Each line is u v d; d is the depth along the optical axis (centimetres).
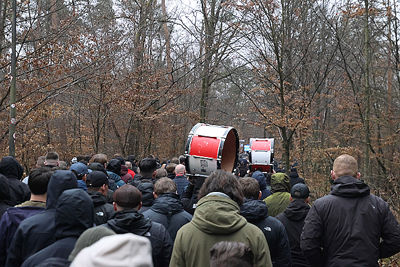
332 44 1906
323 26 1709
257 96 1688
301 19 1555
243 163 1648
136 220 366
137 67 1816
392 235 398
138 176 786
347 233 394
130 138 2212
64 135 2106
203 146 842
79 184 557
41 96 1320
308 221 412
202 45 2103
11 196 523
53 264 252
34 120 1342
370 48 1786
